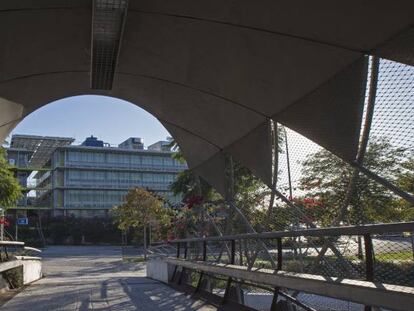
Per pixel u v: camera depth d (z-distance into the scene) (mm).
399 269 5273
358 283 4664
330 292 5047
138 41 7891
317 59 6477
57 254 42312
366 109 6199
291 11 5770
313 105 7223
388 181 5988
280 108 8117
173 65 8648
